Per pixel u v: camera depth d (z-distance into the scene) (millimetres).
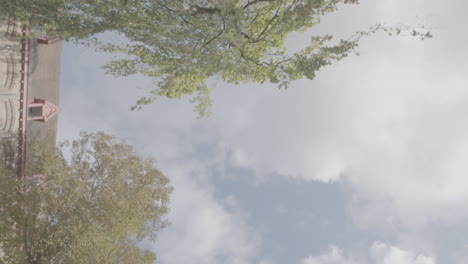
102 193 14125
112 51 12453
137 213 14117
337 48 11008
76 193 13820
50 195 13664
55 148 15680
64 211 13672
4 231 13008
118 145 15227
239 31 12219
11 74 16641
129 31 11945
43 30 12742
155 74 14422
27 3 11391
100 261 13125
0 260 13305
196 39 12461
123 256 14102
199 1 12055
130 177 15086
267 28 14305
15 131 17125
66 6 11719
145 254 14844
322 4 11445
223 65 12289
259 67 14086
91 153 15031
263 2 13391
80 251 12953
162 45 12445
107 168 15000
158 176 15562
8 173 14609
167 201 15453
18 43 16688
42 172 15305
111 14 11805
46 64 19562
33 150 16641
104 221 13516
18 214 13344
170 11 12125
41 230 13695
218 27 11719
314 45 13250
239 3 12281
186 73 13484
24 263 12930
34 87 18750
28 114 18047
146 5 11961
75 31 11461
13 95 16828
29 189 14477
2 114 16500
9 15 12414
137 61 13625
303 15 11234
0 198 13312
